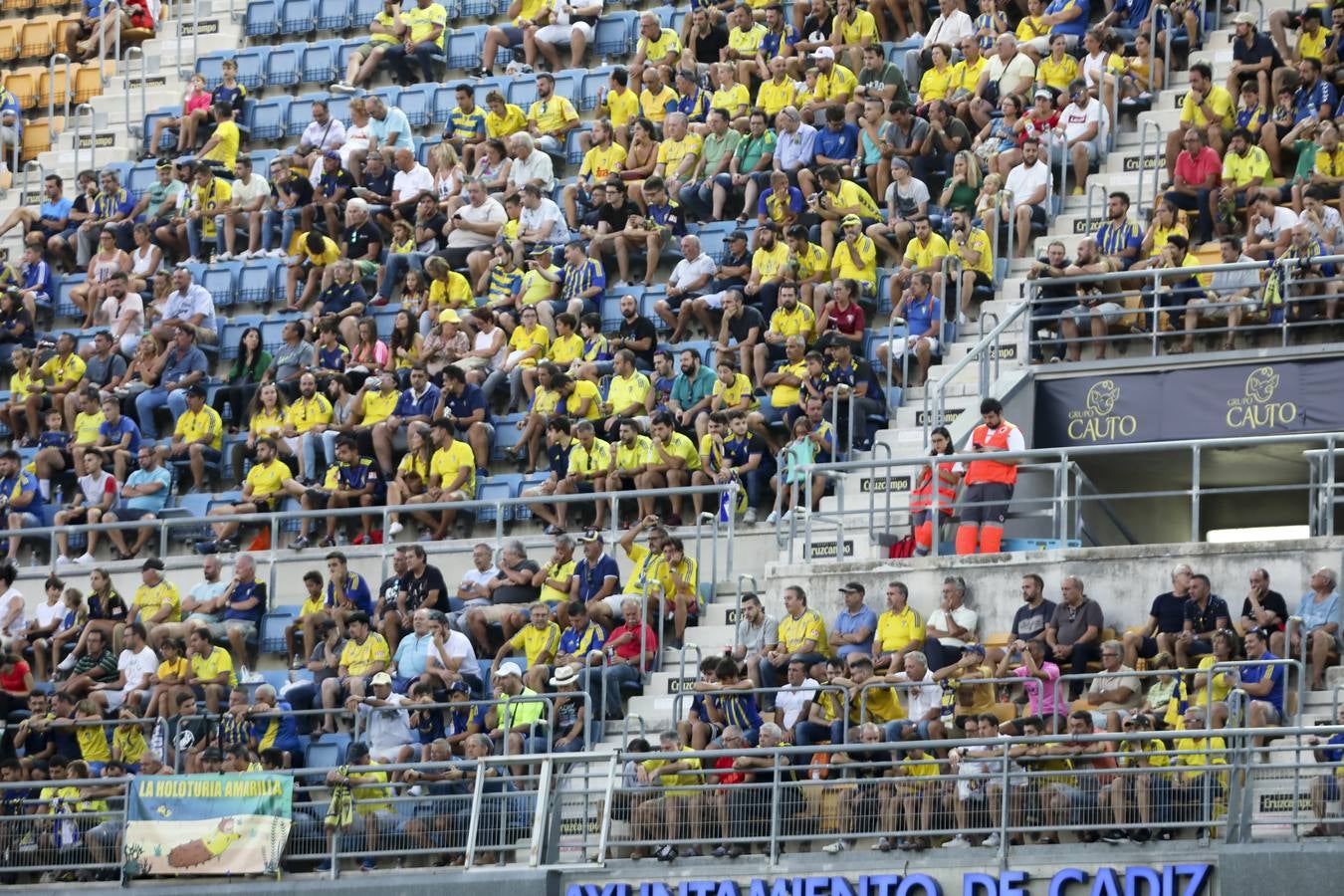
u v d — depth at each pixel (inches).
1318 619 2623.0
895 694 2662.4
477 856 2652.6
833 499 3083.2
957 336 3248.0
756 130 3580.2
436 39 4111.7
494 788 2672.2
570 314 3383.4
